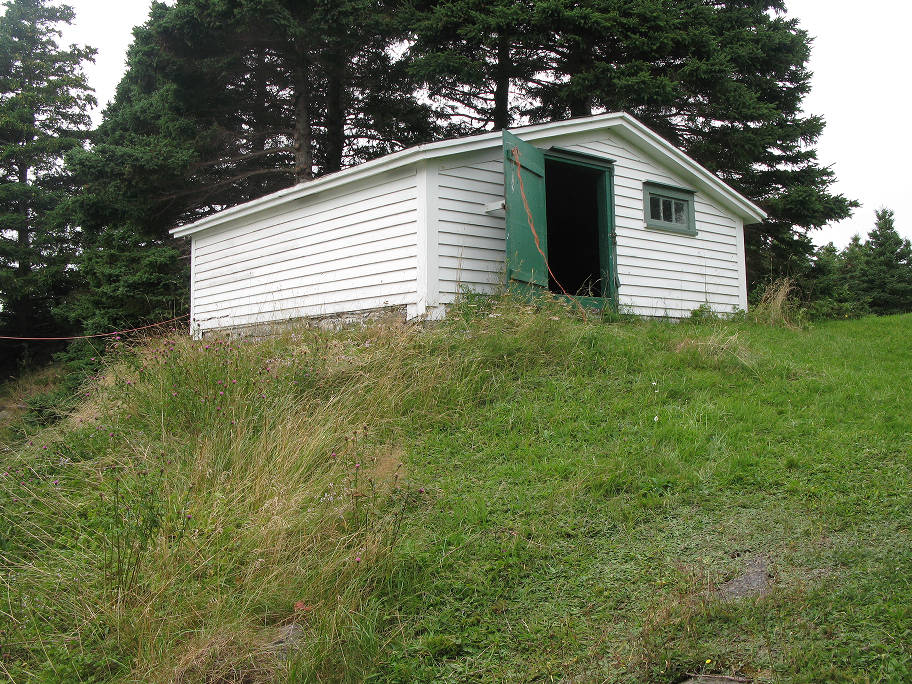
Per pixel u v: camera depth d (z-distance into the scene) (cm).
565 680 285
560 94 1695
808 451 488
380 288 945
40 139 2322
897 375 672
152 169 1584
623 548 385
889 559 337
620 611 327
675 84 1531
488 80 1831
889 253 3544
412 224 902
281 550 382
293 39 1606
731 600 320
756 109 1648
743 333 948
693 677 273
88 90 2486
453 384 652
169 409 626
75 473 534
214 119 1836
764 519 398
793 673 266
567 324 801
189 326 1388
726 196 1238
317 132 2086
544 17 1519
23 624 342
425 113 2080
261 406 586
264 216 1187
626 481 464
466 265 920
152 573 365
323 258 1052
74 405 787
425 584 363
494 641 316
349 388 639
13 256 2214
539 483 477
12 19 2405
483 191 951
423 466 521
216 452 518
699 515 414
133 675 303
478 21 1551
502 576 368
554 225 1478
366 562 367
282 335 845
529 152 932
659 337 833
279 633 330
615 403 616
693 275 1190
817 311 1362
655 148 1116
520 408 619
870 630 285
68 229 2266
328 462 505
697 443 516
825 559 346
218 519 413
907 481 424
